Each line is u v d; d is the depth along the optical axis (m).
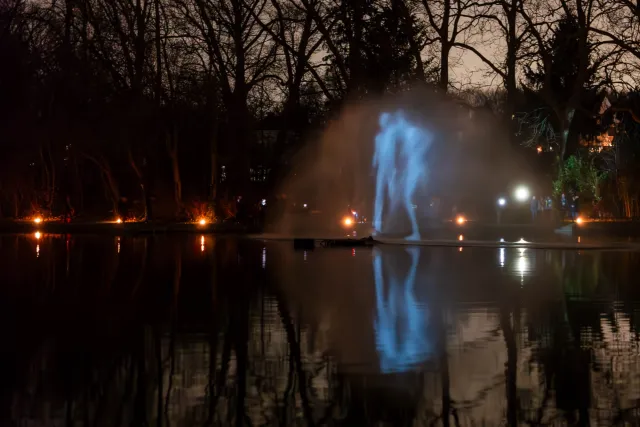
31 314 12.45
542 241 35.78
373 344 9.93
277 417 6.72
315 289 16.05
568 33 45.75
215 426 6.45
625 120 58.28
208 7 52.31
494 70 48.00
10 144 54.09
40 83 53.31
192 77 52.62
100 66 53.28
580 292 15.44
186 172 59.81
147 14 53.91
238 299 14.35
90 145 54.59
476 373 8.29
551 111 57.50
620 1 42.31
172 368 8.50
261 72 54.12
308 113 59.72
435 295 15.01
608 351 9.43
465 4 46.91
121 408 6.94
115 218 54.81
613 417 6.67
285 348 9.65
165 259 24.28
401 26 47.31
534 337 10.40
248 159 53.97
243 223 51.06
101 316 12.23
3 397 7.28
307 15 50.56
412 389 7.66
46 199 56.09
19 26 54.22
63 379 7.97
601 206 57.09
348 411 6.90
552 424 6.50
